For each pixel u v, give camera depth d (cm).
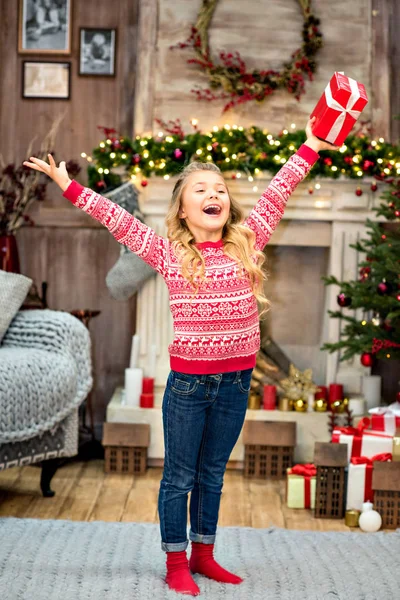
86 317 401
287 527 303
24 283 341
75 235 430
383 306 338
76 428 331
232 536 275
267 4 402
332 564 250
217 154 381
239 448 383
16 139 425
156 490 345
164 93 402
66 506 319
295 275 434
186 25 402
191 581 223
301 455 381
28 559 247
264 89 396
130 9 421
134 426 369
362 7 403
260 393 402
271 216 230
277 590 227
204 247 219
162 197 393
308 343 436
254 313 220
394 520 304
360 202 391
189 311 212
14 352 317
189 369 213
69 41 421
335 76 226
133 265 390
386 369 428
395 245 329
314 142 233
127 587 226
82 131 425
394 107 414
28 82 423
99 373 435
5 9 422
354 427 373
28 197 412
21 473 367
